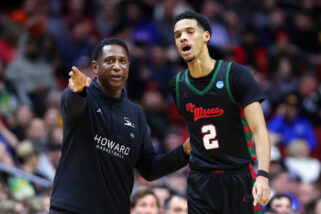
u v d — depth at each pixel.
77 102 10.62
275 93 30.02
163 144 24.06
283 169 21.34
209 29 11.13
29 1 29.98
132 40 29.67
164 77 28.78
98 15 31.41
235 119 10.86
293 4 37.62
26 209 15.92
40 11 29.98
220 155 10.87
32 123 21.48
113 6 31.12
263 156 10.21
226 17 33.44
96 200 10.95
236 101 10.80
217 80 10.83
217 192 10.84
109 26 30.89
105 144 11.23
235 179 10.80
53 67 27.36
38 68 26.03
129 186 11.59
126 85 26.98
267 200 9.93
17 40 28.41
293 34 35.31
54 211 10.91
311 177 24.45
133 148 11.66
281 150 26.67
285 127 27.45
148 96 26.42
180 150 12.01
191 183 11.14
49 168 20.08
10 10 31.09
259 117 10.47
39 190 18.97
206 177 10.93
